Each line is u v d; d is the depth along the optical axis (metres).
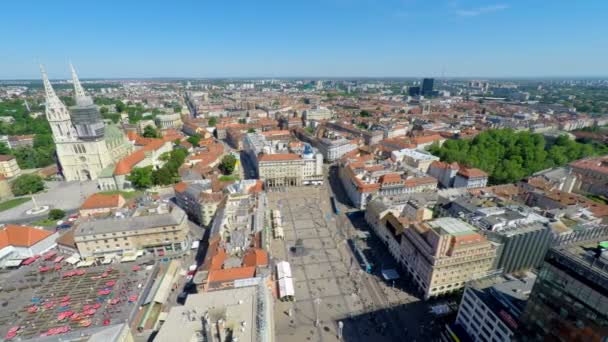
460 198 176.12
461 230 123.62
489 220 138.88
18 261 146.38
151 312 115.94
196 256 154.25
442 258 118.38
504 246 127.31
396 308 121.62
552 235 135.50
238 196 179.62
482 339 97.62
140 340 105.25
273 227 174.00
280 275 133.00
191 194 185.25
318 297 126.94
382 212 169.38
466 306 105.81
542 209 166.25
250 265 122.56
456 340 102.50
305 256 153.38
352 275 140.12
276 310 119.81
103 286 128.62
